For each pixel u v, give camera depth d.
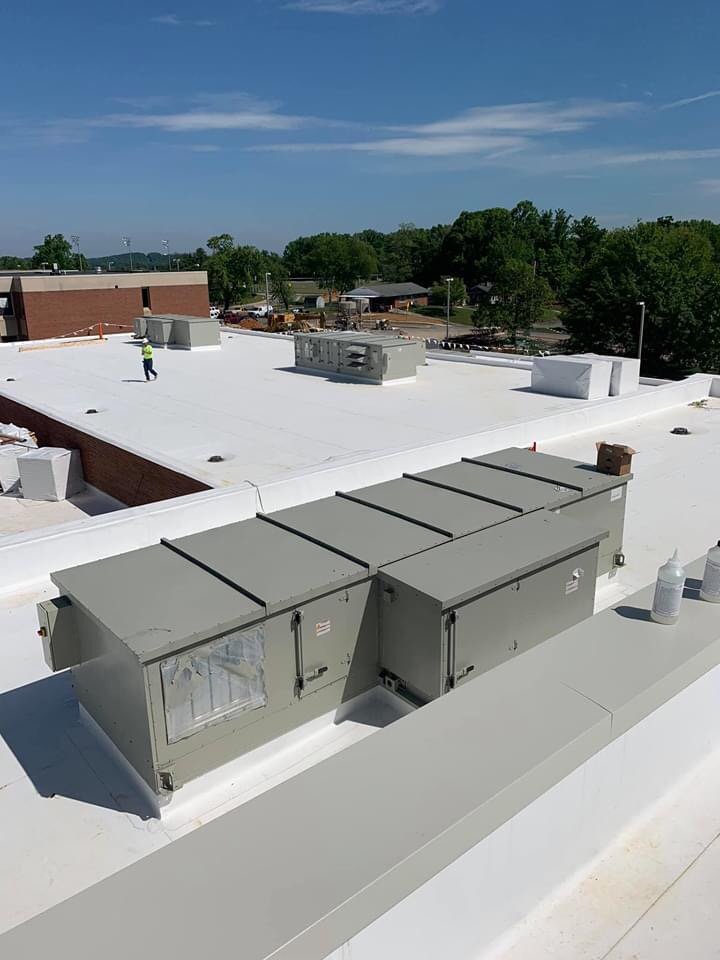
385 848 2.45
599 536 7.00
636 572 9.47
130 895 2.30
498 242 125.81
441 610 5.78
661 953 2.96
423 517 7.38
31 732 6.62
